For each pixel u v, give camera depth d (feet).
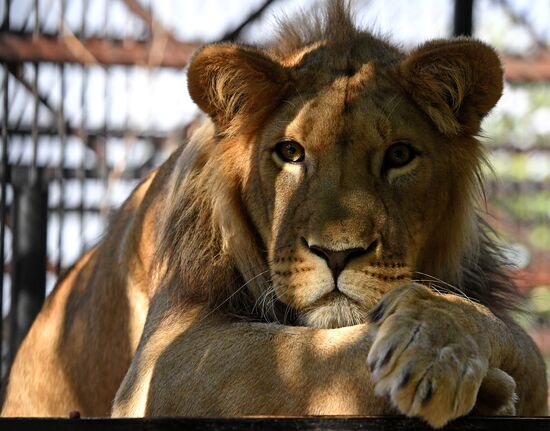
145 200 40.37
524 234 84.02
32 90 66.28
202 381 29.78
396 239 31.04
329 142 31.63
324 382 27.58
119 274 41.45
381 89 32.71
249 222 33.83
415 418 24.16
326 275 30.37
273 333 29.53
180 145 40.27
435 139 33.01
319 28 36.68
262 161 32.86
